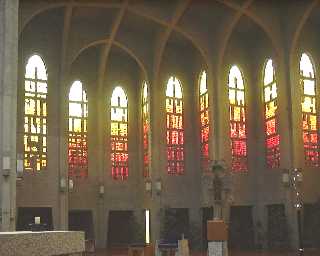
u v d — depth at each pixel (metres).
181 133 37.38
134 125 38.75
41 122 33.72
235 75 36.03
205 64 36.44
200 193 36.59
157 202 35.56
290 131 32.28
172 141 36.94
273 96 34.25
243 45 36.56
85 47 34.88
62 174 33.53
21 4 30.12
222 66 35.28
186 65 38.31
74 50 34.59
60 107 34.19
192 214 36.44
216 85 35.00
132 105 38.88
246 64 36.41
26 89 33.47
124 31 36.09
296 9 32.06
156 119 36.41
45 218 33.72
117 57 38.69
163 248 21.23
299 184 31.59
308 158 32.62
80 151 36.69
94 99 37.72
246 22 34.31
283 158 32.66
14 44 23.83
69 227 36.81
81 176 36.41
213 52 35.31
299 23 31.86
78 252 4.72
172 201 36.12
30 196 32.53
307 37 33.94
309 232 31.06
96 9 33.22
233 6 31.92
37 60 34.12
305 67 33.69
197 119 37.41
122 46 36.06
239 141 35.34
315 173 32.62
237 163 35.00
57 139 33.97
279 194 32.97
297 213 28.55
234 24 33.28
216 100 34.91
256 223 34.44
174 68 37.81
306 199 31.81
